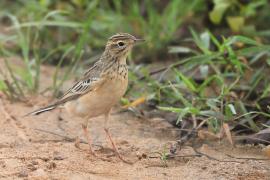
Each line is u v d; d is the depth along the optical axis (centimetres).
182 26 1794
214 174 1052
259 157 1141
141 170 1069
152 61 1742
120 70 1121
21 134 1257
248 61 1584
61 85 1516
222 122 1216
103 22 1839
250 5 1673
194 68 1554
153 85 1416
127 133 1290
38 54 1627
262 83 1449
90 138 1255
